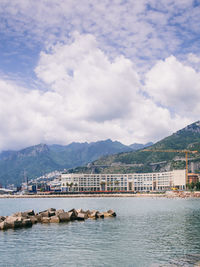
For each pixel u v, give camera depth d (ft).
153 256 152.66
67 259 149.79
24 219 260.42
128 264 140.15
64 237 205.87
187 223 275.39
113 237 205.16
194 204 605.73
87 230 236.02
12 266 139.33
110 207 543.39
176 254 155.63
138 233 220.84
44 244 183.42
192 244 179.42
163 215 356.59
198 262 140.36
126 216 346.13
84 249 169.68
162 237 203.31
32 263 143.64
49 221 285.64
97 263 142.61
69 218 298.97
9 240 195.83
